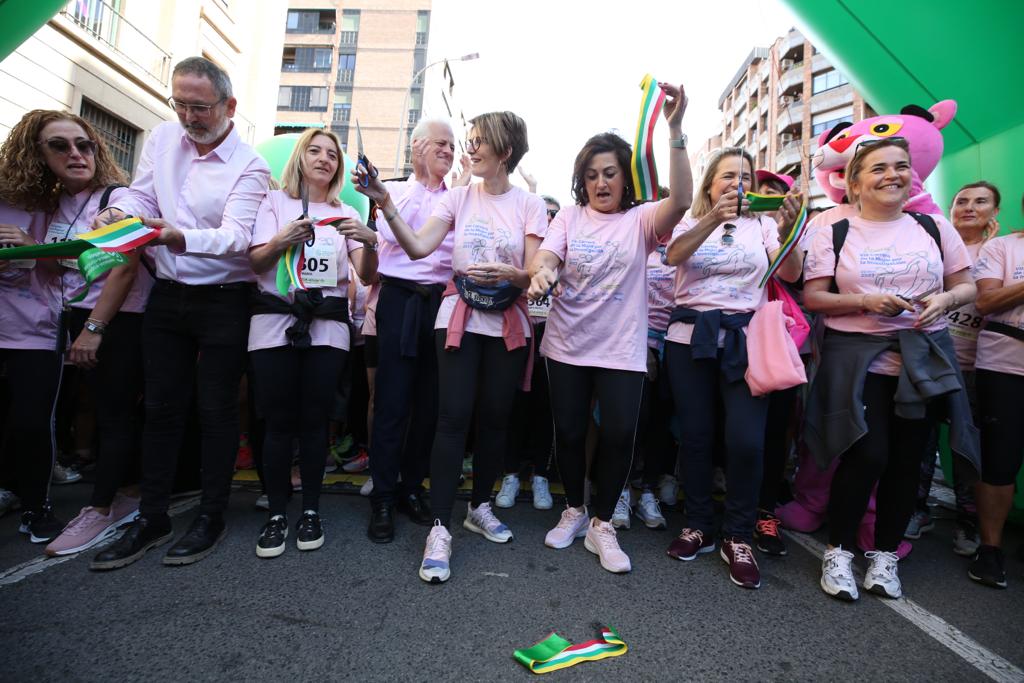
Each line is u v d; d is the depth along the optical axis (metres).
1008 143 3.46
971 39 3.29
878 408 2.16
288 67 36.56
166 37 10.11
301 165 2.46
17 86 7.23
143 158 2.36
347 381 3.71
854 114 27.33
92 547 2.28
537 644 1.66
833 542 2.21
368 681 1.46
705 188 2.64
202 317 2.25
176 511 2.84
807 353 2.85
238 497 3.08
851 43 3.89
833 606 2.03
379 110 36.12
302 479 2.42
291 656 1.55
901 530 2.19
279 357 2.31
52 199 2.47
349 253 2.54
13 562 2.12
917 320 2.14
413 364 2.64
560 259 2.41
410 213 2.83
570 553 2.42
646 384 2.97
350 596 1.93
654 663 1.60
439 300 2.74
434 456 2.29
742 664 1.62
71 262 2.43
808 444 2.30
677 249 2.39
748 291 2.41
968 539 2.68
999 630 1.90
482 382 2.49
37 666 1.46
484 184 2.53
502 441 2.58
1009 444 2.35
